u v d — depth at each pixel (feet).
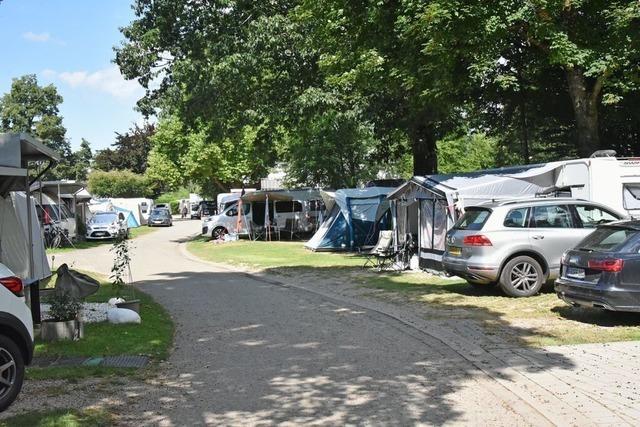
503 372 22.70
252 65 83.56
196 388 21.47
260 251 88.84
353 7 51.93
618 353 24.99
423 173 85.97
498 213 39.91
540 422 17.52
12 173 31.94
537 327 30.53
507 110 75.56
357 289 47.24
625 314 32.60
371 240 87.81
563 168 48.29
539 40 49.01
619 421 17.29
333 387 21.30
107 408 19.03
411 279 51.62
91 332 30.76
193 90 90.17
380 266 60.49
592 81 60.18
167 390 21.22
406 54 50.16
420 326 31.78
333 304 40.73
